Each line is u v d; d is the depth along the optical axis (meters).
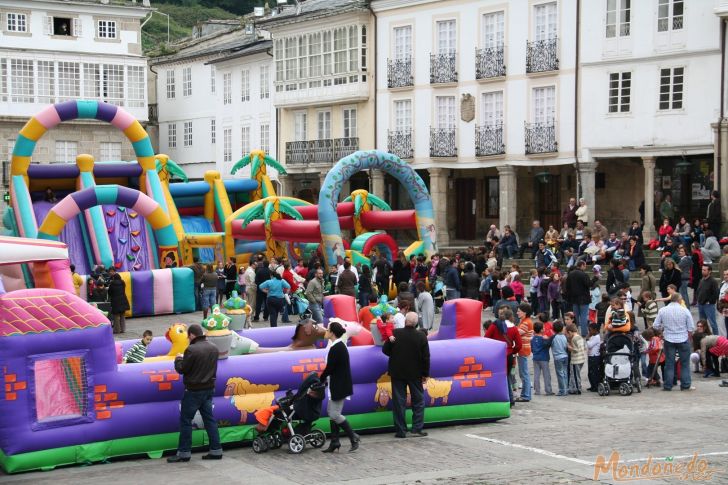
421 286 24.53
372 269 32.16
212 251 40.31
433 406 16.27
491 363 16.62
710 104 36.56
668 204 37.28
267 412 14.70
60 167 38.06
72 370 14.27
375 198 36.44
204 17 88.75
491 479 12.64
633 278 32.41
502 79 42.69
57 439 14.11
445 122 45.22
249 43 58.12
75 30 60.06
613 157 39.69
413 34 46.09
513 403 18.28
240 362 15.21
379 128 47.81
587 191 40.25
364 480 12.83
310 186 52.69
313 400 14.67
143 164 38.41
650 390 20.12
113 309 28.33
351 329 16.77
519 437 15.35
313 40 50.53
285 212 35.97
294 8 53.09
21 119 58.44
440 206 45.66
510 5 42.38
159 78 64.81
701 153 36.94
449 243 46.09
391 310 15.85
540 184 44.22
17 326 13.97
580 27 40.06
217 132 59.91
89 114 37.28
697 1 36.72
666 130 37.72
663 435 15.25
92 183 37.97
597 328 19.98
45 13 59.16
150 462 14.43
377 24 47.62
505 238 37.31
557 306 27.02
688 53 37.00
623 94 38.97
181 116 63.09
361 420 15.83
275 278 27.19
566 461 13.55
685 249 29.70
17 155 36.59
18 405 13.91
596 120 39.72
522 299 28.28
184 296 32.69
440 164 45.28
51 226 32.25
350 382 14.61
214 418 14.65
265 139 55.50
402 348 15.47
